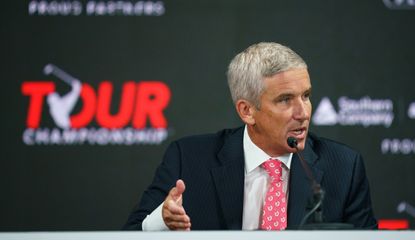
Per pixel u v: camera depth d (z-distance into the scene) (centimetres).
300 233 353
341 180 532
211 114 847
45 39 841
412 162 841
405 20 855
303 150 536
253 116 515
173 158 555
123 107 843
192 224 524
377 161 841
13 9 841
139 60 847
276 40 852
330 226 398
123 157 841
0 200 834
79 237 352
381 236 352
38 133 836
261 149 529
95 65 843
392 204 841
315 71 848
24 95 835
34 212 837
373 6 850
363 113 844
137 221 526
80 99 840
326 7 855
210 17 854
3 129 833
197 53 852
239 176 526
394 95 845
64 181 839
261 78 500
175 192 463
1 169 832
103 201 841
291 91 495
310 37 852
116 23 850
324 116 841
